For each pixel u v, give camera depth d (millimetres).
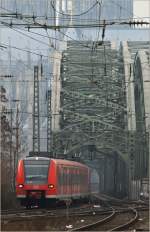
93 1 155500
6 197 126750
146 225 71625
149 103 180125
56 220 77750
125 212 100938
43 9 130625
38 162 114625
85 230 62094
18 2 134000
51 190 113062
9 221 73375
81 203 150375
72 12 143000
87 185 150875
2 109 159750
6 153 158250
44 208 115250
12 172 151375
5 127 162375
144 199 197875
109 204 145125
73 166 130500
